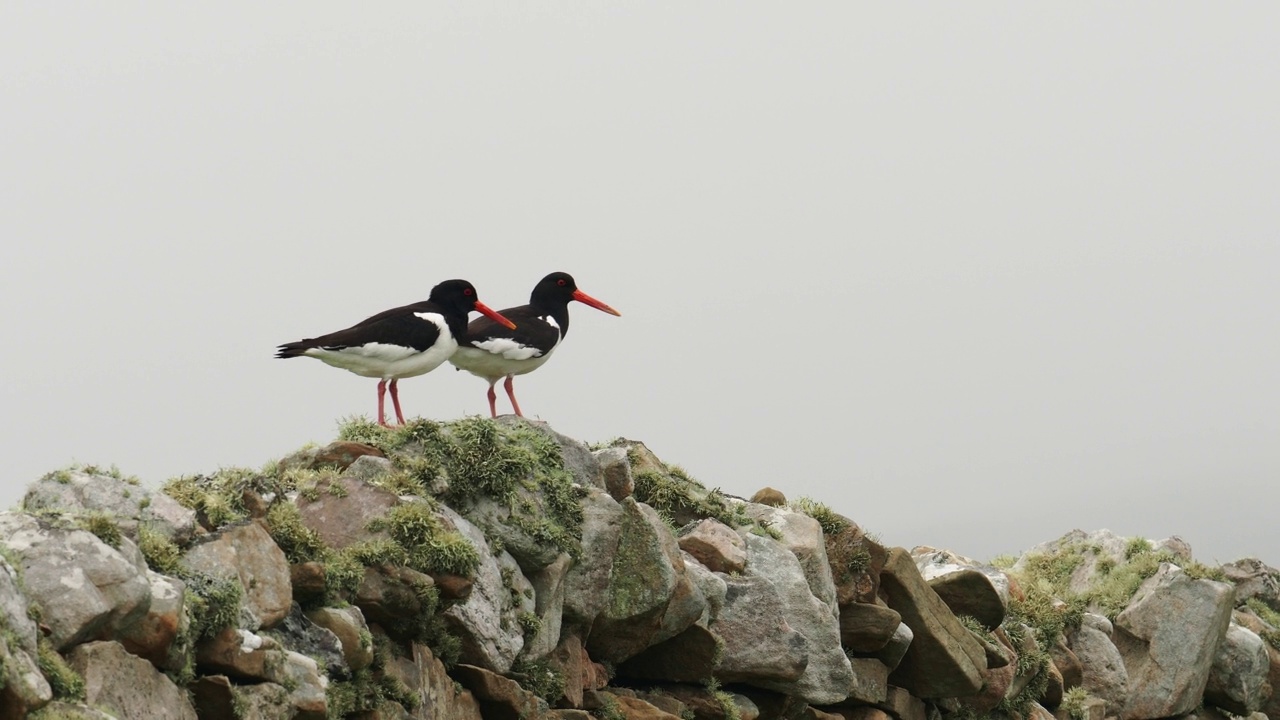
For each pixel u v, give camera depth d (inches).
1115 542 1114.1
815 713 737.6
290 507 510.6
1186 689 1009.5
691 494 741.3
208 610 429.4
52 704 360.2
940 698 847.7
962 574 865.5
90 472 465.1
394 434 591.2
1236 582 1200.8
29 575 380.8
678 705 670.5
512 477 592.1
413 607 515.8
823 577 741.3
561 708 608.7
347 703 477.1
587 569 618.5
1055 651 965.2
